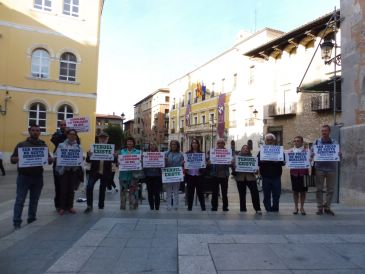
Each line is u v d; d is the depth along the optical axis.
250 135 36.84
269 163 9.30
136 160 9.27
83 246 5.63
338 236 6.23
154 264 4.87
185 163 9.45
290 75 30.06
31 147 7.55
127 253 5.32
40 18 27.20
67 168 8.56
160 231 6.64
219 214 8.77
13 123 26.22
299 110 28.61
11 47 26.39
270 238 6.06
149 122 88.00
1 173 22.28
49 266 4.80
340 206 11.37
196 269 4.55
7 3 26.41
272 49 31.33
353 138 12.13
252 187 9.20
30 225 7.21
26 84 26.66
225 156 9.38
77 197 13.31
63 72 27.98
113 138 64.50
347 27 13.20
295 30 26.77
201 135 49.72
